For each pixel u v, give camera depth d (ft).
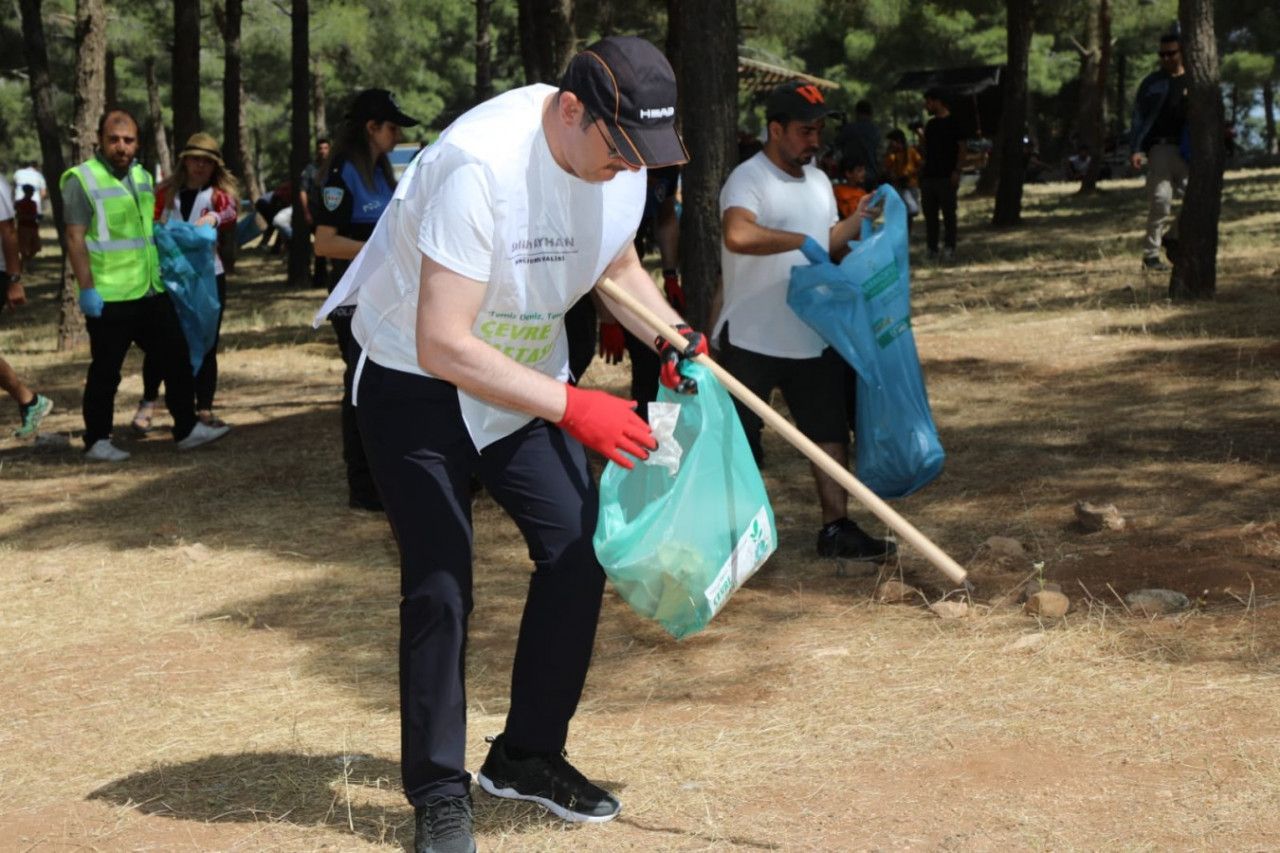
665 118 10.01
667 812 11.81
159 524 22.86
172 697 15.15
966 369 31.76
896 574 18.08
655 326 11.44
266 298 61.93
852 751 12.82
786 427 11.13
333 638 16.96
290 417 32.30
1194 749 12.48
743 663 15.34
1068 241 59.62
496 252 10.32
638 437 10.55
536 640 11.41
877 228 18.69
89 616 18.17
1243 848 10.75
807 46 156.97
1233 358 30.17
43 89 61.05
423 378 10.82
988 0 99.09
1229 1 102.06
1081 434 25.04
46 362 43.34
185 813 12.23
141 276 27.99
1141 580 17.17
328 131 163.22
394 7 119.24
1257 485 20.99
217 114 144.36
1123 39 150.41
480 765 12.89
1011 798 11.73
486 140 10.19
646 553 11.19
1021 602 16.72
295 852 11.41
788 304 17.72
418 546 10.87
